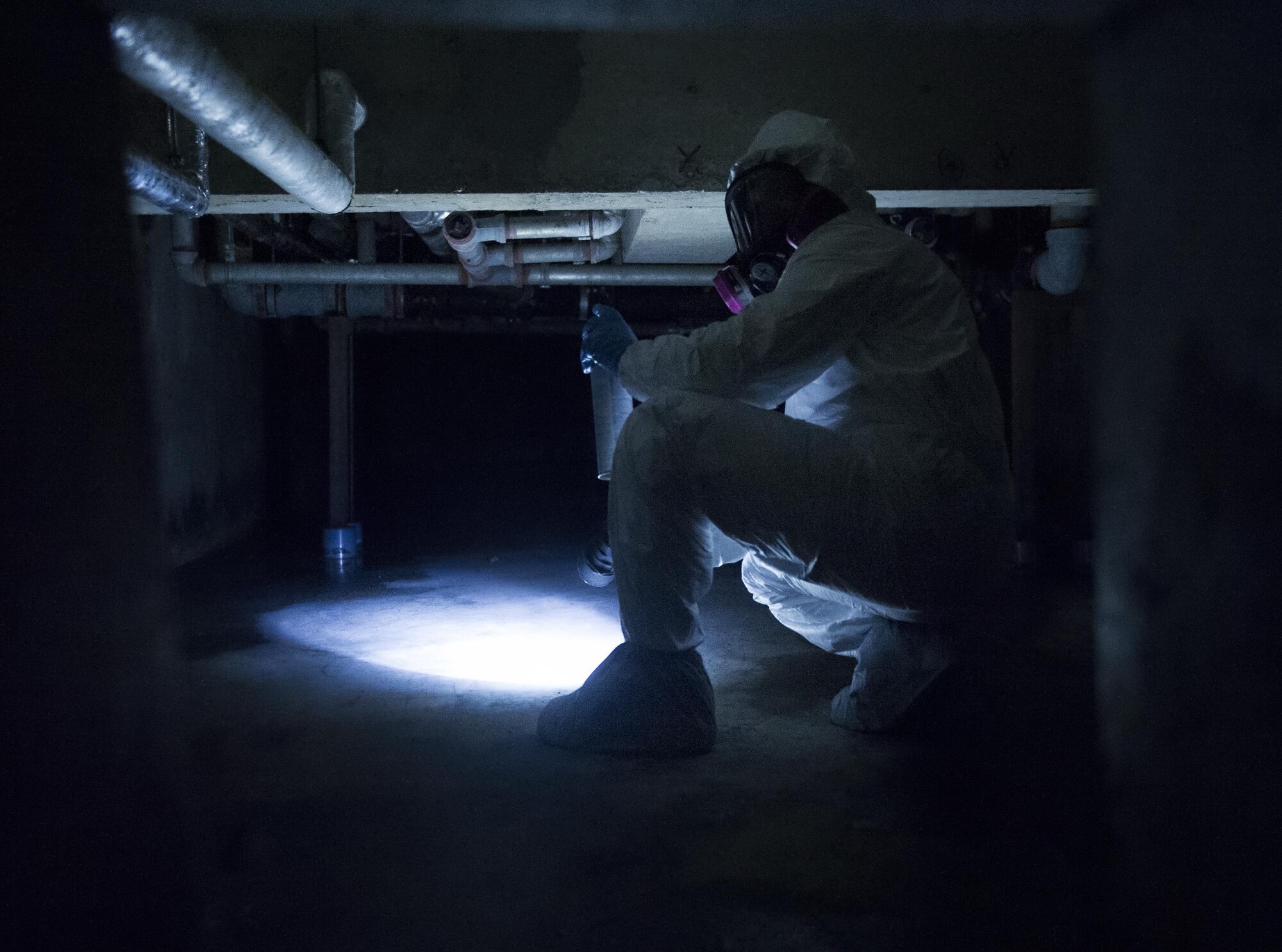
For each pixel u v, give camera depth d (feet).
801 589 7.98
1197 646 2.74
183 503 16.08
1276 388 2.40
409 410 28.89
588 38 9.31
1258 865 2.55
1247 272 2.47
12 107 2.48
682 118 9.36
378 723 7.38
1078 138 9.57
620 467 6.61
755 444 6.26
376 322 20.06
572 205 9.91
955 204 10.34
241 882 4.65
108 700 2.82
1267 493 2.44
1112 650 3.21
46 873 2.60
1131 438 2.99
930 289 6.66
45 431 2.60
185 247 13.87
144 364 3.01
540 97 9.31
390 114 9.25
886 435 6.35
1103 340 3.09
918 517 6.20
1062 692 8.14
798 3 2.93
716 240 12.82
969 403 6.52
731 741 6.97
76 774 2.70
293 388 22.86
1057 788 5.94
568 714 6.82
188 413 16.38
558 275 14.29
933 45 9.52
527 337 29.25
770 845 5.11
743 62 9.41
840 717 7.32
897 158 9.55
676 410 6.39
